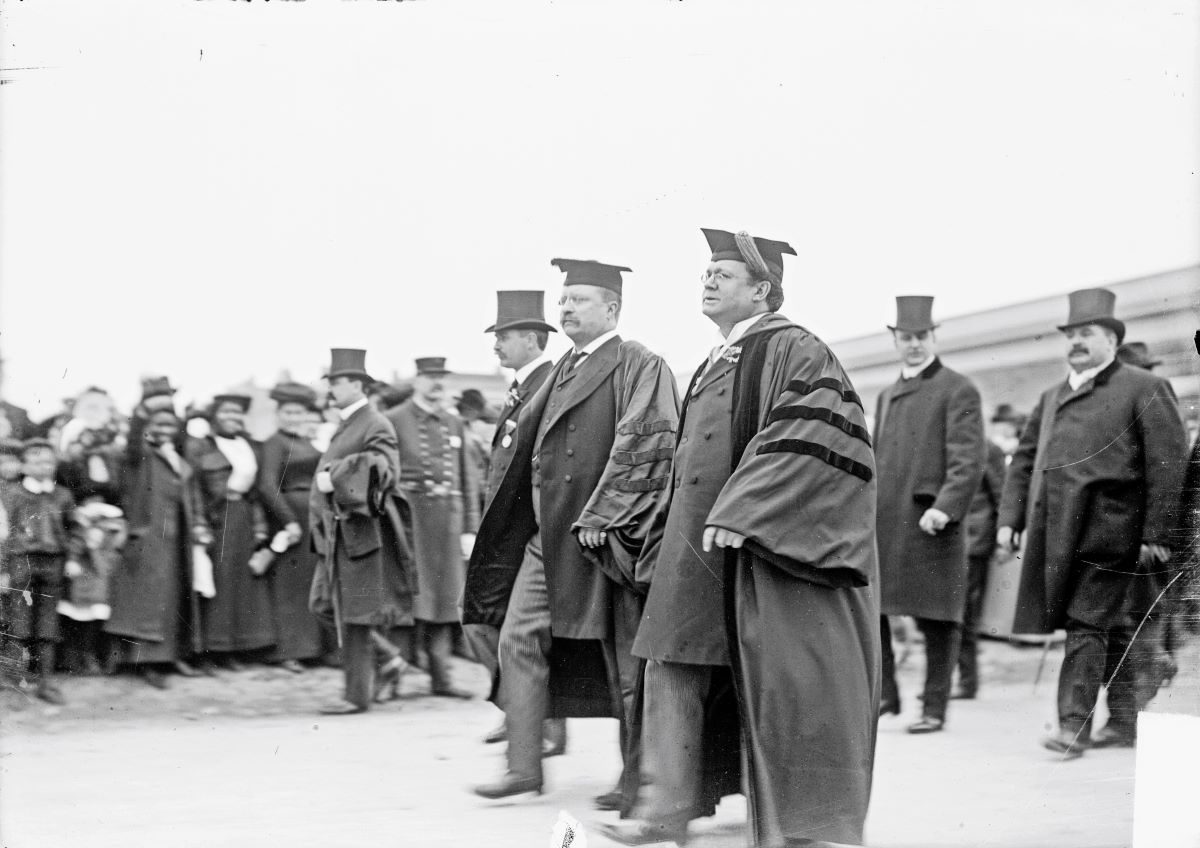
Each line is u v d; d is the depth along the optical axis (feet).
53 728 13.08
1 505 13.07
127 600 13.17
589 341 13.60
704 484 12.98
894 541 14.67
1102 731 14.62
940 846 13.33
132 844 12.50
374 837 12.75
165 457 13.20
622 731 13.46
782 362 12.93
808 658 12.64
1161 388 14.66
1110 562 14.71
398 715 13.35
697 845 13.41
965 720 14.58
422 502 13.43
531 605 13.50
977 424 14.56
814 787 12.65
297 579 13.33
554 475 13.44
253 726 13.21
